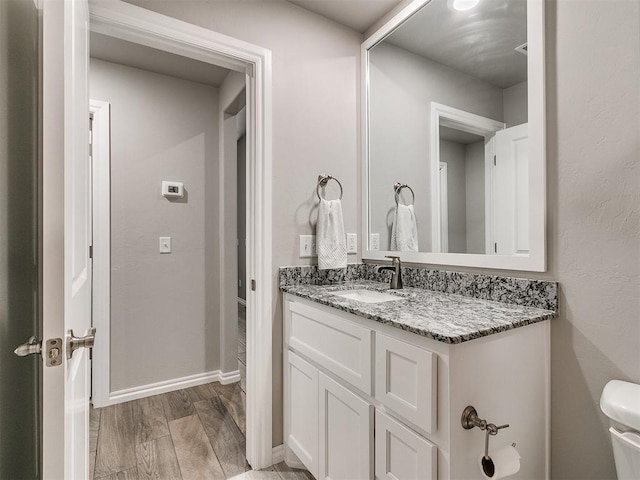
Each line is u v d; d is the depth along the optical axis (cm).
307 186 182
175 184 248
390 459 105
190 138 257
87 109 125
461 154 149
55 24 72
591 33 108
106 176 225
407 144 175
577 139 111
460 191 149
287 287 168
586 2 109
